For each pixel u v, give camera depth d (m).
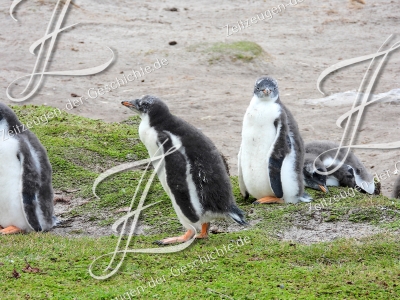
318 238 11.13
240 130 20.66
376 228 11.45
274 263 9.57
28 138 11.39
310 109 22.98
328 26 35.47
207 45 29.59
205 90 25.17
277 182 13.20
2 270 9.06
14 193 11.12
